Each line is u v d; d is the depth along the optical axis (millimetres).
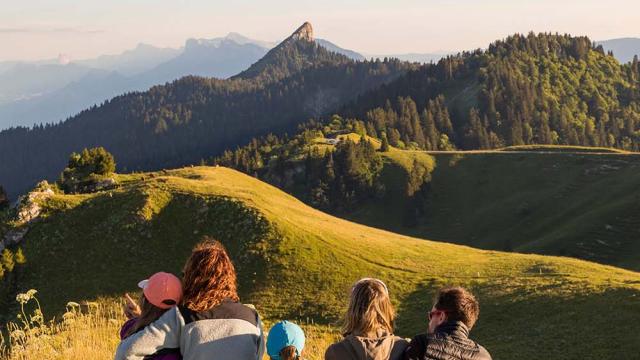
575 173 154750
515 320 39969
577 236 117625
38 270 65250
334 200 184125
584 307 38844
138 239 67000
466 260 60500
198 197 72000
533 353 33719
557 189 151250
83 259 65625
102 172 99562
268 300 52531
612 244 112688
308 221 71438
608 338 33531
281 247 61125
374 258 60656
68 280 62812
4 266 63031
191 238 66438
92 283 61625
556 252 115125
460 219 160000
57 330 11141
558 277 47812
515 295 44406
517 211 149250
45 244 68812
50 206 74500
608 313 37000
